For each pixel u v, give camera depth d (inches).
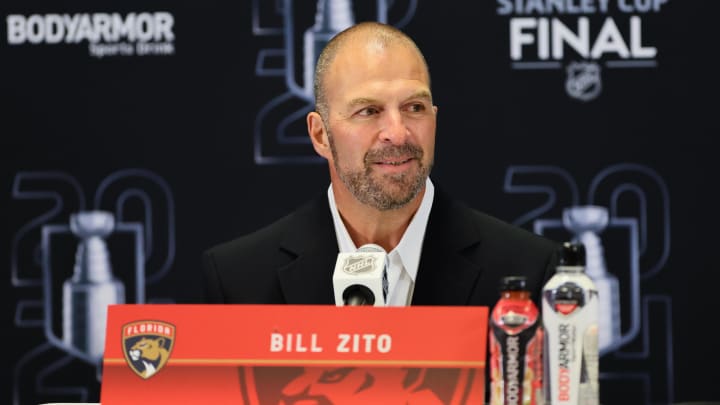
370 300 229.8
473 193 497.4
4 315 512.7
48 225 511.8
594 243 493.0
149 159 509.0
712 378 489.1
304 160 504.7
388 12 501.0
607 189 492.4
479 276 281.3
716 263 487.8
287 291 289.9
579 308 206.8
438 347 209.3
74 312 510.6
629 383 492.4
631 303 491.8
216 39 507.5
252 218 506.0
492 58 496.7
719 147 486.9
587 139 493.4
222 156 506.9
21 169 512.7
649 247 491.5
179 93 508.4
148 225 509.0
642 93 490.6
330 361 212.1
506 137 496.4
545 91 494.9
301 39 504.7
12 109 513.3
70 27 511.8
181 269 507.8
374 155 258.5
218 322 217.3
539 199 494.9
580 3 493.0
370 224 279.6
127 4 510.3
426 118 262.1
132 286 509.4
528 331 203.9
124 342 218.4
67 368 511.8
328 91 266.8
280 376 213.2
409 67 260.5
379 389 209.3
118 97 510.3
